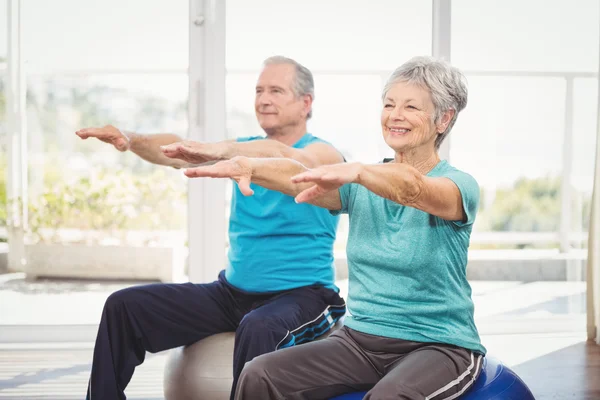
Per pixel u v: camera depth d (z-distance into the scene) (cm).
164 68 336
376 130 343
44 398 254
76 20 337
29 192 356
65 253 364
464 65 350
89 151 355
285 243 209
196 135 332
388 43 338
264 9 331
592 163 366
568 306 374
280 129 225
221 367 201
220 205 336
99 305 358
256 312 191
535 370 297
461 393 148
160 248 368
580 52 358
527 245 378
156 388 270
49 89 343
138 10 334
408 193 138
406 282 155
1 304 355
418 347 153
